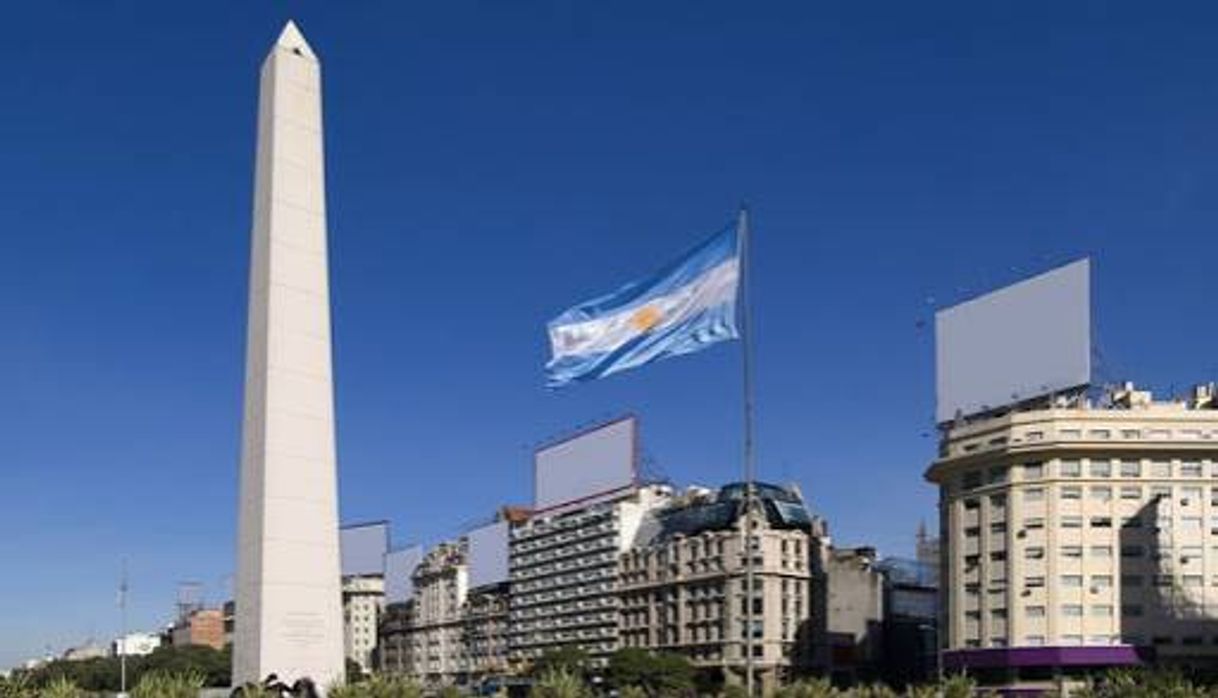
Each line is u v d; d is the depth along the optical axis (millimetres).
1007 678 129125
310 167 46219
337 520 45031
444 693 56906
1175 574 126375
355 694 41719
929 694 55594
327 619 44156
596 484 185750
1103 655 125000
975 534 135125
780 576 175625
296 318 45094
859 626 185375
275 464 43906
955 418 138750
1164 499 127312
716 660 177375
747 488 40594
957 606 136125
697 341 39312
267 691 40219
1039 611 127812
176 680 48438
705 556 182125
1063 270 129125
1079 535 127750
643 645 193000
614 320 40781
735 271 38812
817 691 52531
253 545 44094
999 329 134750
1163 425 127875
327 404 45344
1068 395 133250
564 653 173250
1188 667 123125
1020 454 130000
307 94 46562
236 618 44812
